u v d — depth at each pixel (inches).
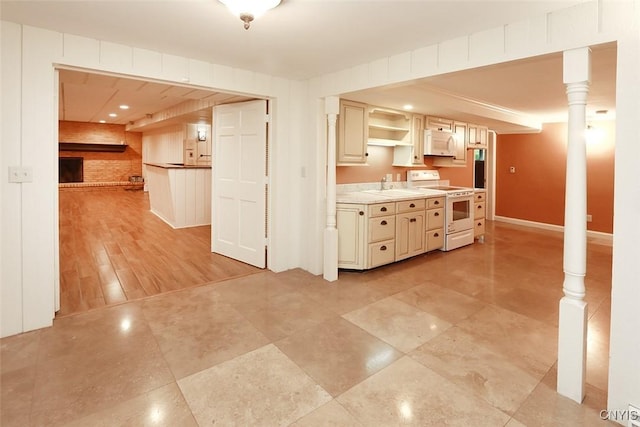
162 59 113.0
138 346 93.1
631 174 65.5
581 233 73.3
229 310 115.8
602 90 154.3
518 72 130.6
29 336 97.3
